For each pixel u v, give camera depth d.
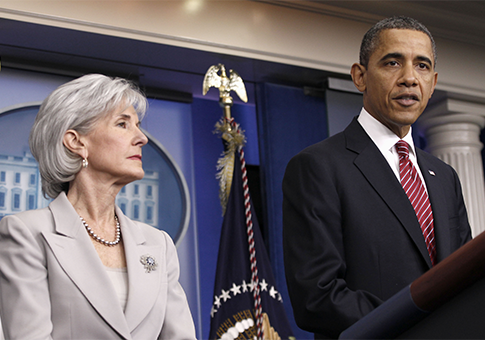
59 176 1.67
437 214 1.78
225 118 3.53
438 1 4.25
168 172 3.85
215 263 4.21
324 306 1.50
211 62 3.89
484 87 4.64
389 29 1.88
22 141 3.39
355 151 1.82
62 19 3.31
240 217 3.41
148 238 1.76
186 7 3.72
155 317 1.59
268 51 3.92
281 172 4.02
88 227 1.63
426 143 4.88
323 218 1.69
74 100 1.67
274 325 3.24
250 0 3.96
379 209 1.71
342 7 4.18
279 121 4.12
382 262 1.65
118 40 3.51
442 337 0.56
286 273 1.71
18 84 3.49
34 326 1.40
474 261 0.52
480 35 4.62
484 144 5.01
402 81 1.81
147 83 3.98
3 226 1.54
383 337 0.62
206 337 4.00
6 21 3.22
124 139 1.69
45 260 1.52
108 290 1.52
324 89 4.27
